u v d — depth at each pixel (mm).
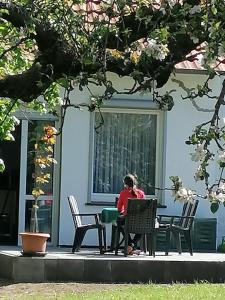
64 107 6027
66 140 15477
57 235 15445
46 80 6398
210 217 15625
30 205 15445
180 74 15258
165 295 10492
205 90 5781
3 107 9734
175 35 5855
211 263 12070
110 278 11883
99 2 6371
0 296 10445
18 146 15625
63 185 15484
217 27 5277
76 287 11336
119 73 6277
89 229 14422
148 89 6020
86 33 6184
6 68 9180
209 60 5344
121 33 6102
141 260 11961
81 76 5988
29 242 11914
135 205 12633
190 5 5625
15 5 6434
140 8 5867
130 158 15852
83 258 11914
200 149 5336
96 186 15734
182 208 15516
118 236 12883
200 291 10922
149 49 5648
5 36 7598
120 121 15820
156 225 13062
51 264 11805
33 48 8570
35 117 15250
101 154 15758
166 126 15719
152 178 15836
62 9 6434
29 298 10188
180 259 12211
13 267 11797
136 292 10797
